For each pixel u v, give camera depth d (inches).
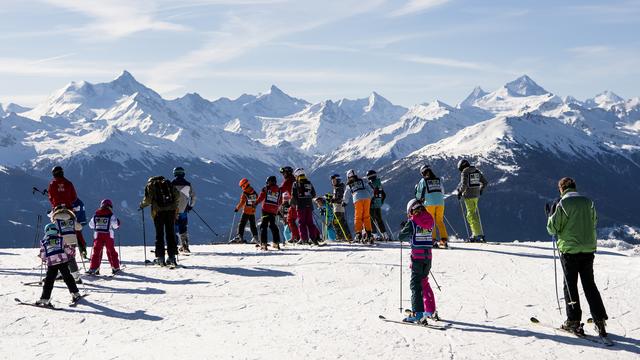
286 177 816.9
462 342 384.8
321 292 525.0
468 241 824.3
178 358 358.6
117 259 619.5
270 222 768.3
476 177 802.2
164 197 644.7
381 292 522.6
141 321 442.9
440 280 557.9
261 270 618.5
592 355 362.6
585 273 403.2
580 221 402.3
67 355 369.4
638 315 442.9
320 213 959.6
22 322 441.7
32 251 807.1
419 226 430.6
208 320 442.6
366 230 826.8
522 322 428.5
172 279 583.8
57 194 639.8
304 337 395.9
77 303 492.7
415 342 384.2
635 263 617.9
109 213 616.7
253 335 402.3
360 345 378.3
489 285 537.3
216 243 904.3
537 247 751.1
